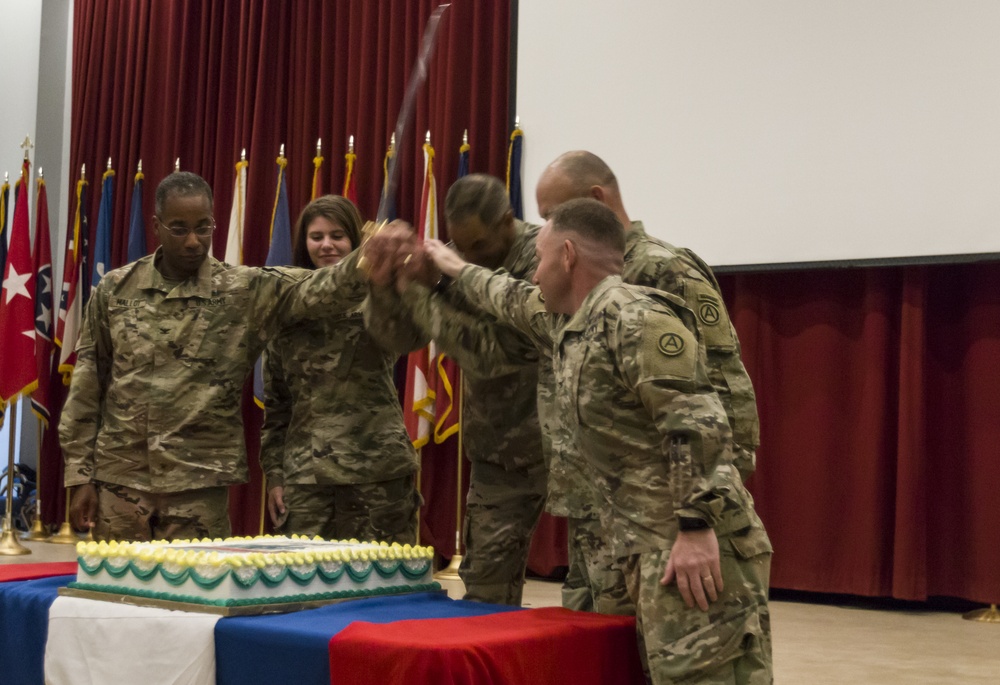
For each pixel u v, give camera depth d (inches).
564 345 75.4
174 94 285.1
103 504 109.7
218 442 110.0
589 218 76.2
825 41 194.7
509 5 235.1
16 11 322.3
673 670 67.8
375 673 61.3
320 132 260.5
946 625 180.2
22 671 79.2
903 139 187.9
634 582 72.2
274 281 112.2
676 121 207.6
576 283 76.7
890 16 189.5
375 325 100.3
